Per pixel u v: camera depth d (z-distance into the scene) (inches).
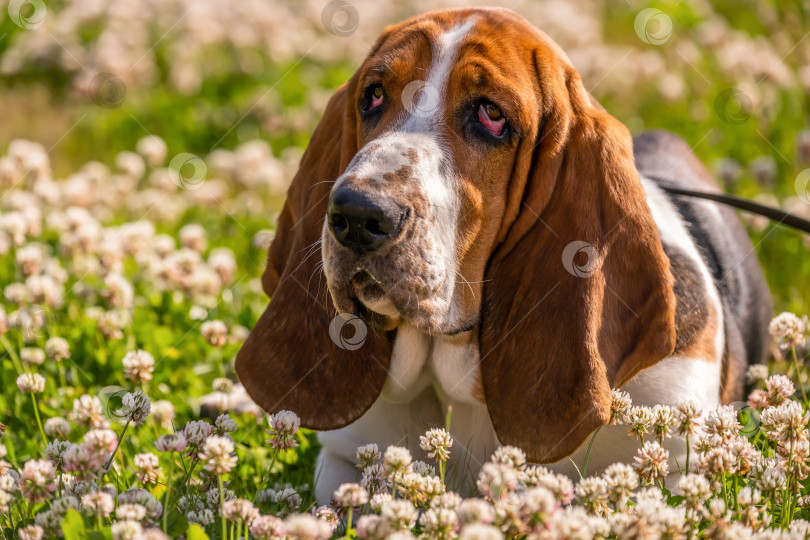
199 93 457.4
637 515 133.2
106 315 252.1
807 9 528.1
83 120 438.9
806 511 162.1
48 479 151.2
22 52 486.9
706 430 165.9
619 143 174.1
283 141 422.0
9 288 260.4
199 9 500.4
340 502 154.3
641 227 170.1
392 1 487.5
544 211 173.6
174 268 277.6
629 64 447.2
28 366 234.7
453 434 186.4
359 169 158.1
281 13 515.8
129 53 467.5
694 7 526.6
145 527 143.4
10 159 336.8
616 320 169.2
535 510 128.1
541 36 182.2
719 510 137.3
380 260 155.9
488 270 175.8
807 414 174.2
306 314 183.3
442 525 131.2
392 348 178.7
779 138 401.4
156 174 363.6
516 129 169.8
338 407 179.3
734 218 248.7
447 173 164.7
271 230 332.2
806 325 231.8
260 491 165.8
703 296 193.6
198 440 159.8
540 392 168.4
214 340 227.9
